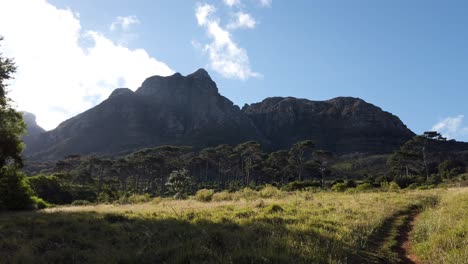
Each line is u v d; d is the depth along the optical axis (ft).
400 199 70.54
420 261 29.04
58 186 213.05
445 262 25.76
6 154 87.10
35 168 520.01
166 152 371.76
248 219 41.70
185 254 25.36
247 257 24.70
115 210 60.75
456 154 433.48
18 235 33.68
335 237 32.60
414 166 344.90
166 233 33.22
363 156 545.44
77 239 31.73
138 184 351.25
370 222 40.75
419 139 324.19
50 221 43.24
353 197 79.71
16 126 89.25
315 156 334.65
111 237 32.94
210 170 421.59
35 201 94.63
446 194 79.51
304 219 42.37
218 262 23.79
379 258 29.32
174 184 204.74
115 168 360.48
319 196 91.76
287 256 24.94
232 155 371.97
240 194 95.55
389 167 412.36
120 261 25.05
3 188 86.07
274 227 35.68
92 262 25.11
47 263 25.20
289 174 351.87
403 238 36.96
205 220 41.11
